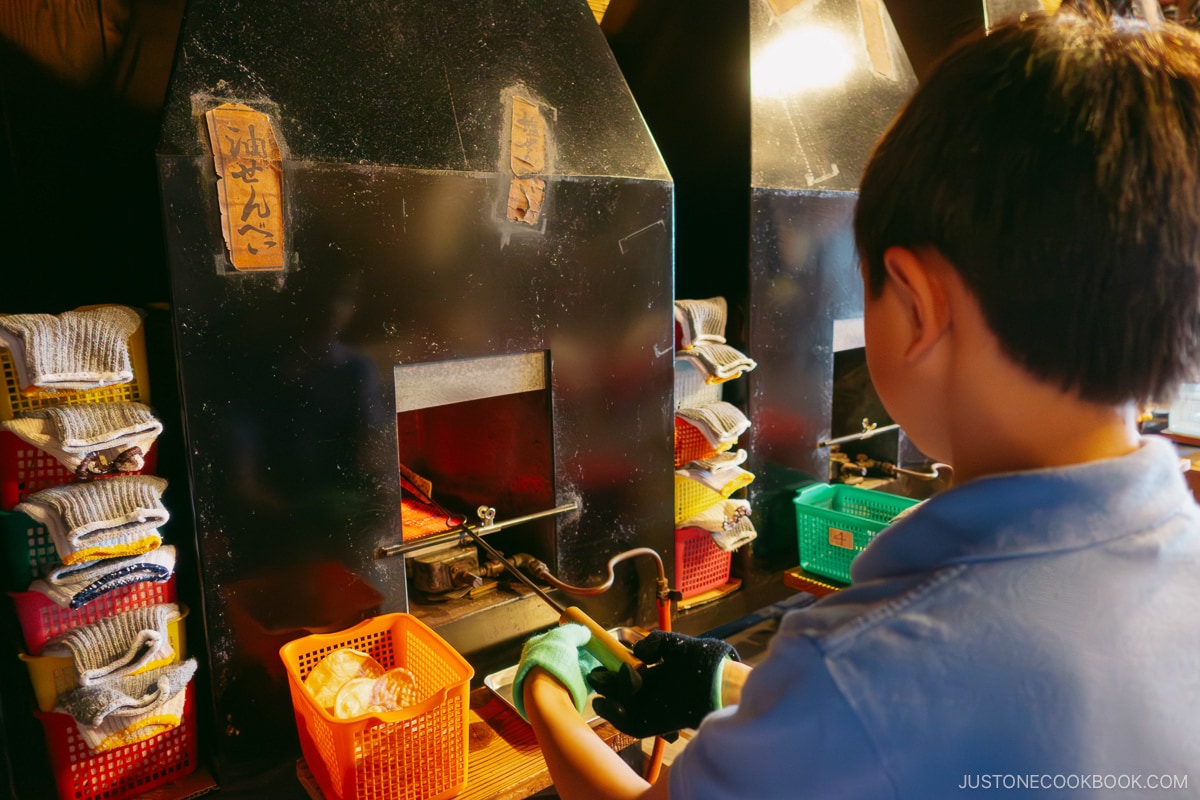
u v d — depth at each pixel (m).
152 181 1.58
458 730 1.51
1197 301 0.50
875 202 0.59
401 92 1.74
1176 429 3.67
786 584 2.64
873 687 0.48
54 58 1.79
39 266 1.83
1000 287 0.51
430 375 1.85
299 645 1.67
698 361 2.32
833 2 2.72
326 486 1.71
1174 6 3.04
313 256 1.62
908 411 0.61
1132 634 0.48
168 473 1.70
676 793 0.58
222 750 1.63
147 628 1.52
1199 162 0.49
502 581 2.16
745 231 2.46
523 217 1.92
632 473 2.25
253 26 1.56
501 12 1.93
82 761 1.55
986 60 0.54
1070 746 0.47
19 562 1.49
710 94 2.54
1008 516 0.51
